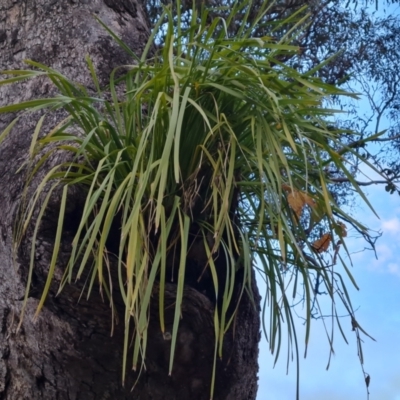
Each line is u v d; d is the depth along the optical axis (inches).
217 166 41.8
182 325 49.0
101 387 50.0
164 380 50.0
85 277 45.5
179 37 48.3
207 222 47.8
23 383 51.4
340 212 50.4
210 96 45.4
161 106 42.3
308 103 43.9
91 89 61.2
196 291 49.1
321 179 44.9
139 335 37.6
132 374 49.6
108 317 47.2
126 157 45.3
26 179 48.3
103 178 46.0
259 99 45.6
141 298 40.4
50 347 49.8
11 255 49.4
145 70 49.2
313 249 50.9
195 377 50.8
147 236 40.8
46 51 64.9
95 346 48.7
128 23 69.9
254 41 43.5
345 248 48.2
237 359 52.8
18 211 47.9
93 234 38.2
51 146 50.7
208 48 44.9
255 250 52.2
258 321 57.0
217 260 50.6
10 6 67.7
